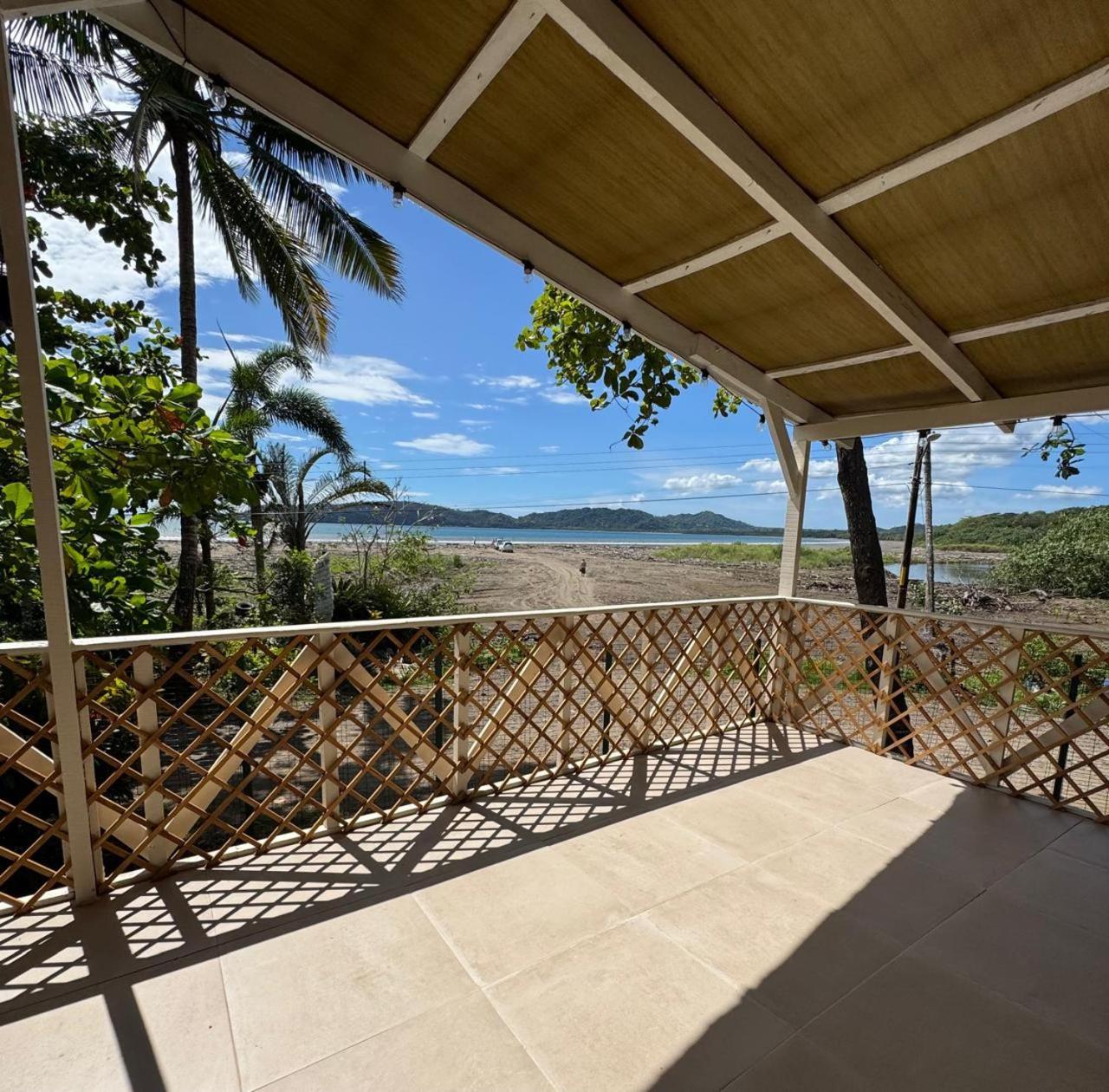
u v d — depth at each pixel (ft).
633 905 7.48
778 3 5.23
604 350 20.30
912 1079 5.21
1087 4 4.87
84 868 7.23
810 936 7.00
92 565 12.23
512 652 10.58
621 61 5.70
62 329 16.52
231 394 35.55
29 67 19.94
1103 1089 5.18
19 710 12.61
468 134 7.56
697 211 8.32
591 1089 5.05
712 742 13.20
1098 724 9.96
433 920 7.11
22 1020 5.57
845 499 26.07
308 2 5.93
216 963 6.36
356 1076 5.11
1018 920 7.39
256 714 8.39
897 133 6.44
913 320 9.42
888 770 11.82
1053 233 7.56
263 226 26.27
